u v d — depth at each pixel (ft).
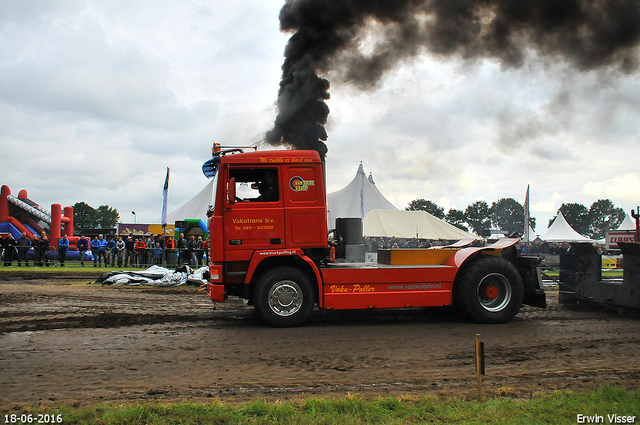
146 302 31.89
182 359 17.26
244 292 23.54
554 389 13.93
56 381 14.51
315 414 11.25
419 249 25.45
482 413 11.44
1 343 19.52
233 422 10.78
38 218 107.96
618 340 20.98
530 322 25.30
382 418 11.12
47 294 35.12
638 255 26.27
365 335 21.72
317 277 23.52
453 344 20.01
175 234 81.15
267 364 16.70
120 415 11.02
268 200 23.67
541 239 138.51
